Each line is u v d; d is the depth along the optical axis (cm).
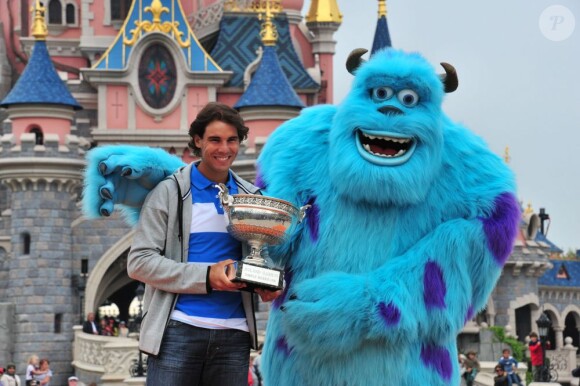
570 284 8231
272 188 1285
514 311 7169
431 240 1236
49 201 6197
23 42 7288
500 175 1273
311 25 7556
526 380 4594
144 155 1135
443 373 1250
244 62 6806
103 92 6562
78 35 7381
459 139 1281
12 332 6150
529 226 7250
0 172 6184
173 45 6575
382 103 1222
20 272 6194
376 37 7375
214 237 1078
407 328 1202
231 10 7044
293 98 6138
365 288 1203
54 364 6162
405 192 1215
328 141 1283
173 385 1059
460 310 1235
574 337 8375
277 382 1282
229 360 1068
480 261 1245
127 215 1171
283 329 1252
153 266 1059
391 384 1232
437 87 1230
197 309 1061
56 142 6147
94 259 6278
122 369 4609
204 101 6619
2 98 7325
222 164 1080
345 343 1208
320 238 1256
